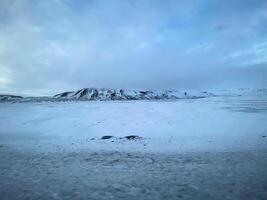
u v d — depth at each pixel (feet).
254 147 38.58
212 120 94.43
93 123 93.76
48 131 76.95
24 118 115.14
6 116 124.16
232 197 16.53
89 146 42.29
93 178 21.52
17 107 181.78
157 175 22.29
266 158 29.37
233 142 45.62
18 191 18.17
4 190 18.42
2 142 53.06
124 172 23.49
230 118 98.27
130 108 153.69
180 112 123.34
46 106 189.67
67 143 47.70
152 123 90.38
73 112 137.69
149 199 16.37
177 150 36.76
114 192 17.80
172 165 26.30
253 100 202.28
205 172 23.12
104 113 129.39
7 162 28.84
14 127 87.76
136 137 55.77
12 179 21.38
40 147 42.39
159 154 33.37
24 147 42.83
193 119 98.48
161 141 48.85
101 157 31.48
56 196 17.07
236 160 28.43
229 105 155.94
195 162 27.73
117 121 97.96
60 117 115.55
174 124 86.53
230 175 21.93
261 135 56.90
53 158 31.14
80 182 20.34
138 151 36.24
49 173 23.35
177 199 16.33
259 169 23.97
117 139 53.57
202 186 18.94
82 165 26.73
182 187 18.79
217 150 36.17
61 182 20.36
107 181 20.57
